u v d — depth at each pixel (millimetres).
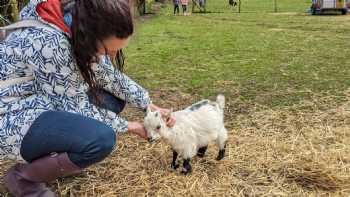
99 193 2824
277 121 3990
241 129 3801
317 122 3947
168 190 2861
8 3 5234
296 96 4727
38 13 2141
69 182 2938
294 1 23734
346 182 2908
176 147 2980
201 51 7676
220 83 5344
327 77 5539
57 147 2250
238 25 12344
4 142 2262
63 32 2137
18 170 2410
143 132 2797
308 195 2764
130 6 2068
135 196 2791
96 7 1981
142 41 8984
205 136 3064
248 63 6527
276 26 11867
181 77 5695
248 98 4691
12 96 2270
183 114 3023
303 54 7223
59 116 2246
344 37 9219
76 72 2227
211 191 2842
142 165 3186
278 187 2869
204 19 14586
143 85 5309
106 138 2297
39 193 2457
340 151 3344
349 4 15984
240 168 3129
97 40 2061
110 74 2697
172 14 17047
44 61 2129
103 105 2740
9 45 2166
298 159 3225
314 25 11836
